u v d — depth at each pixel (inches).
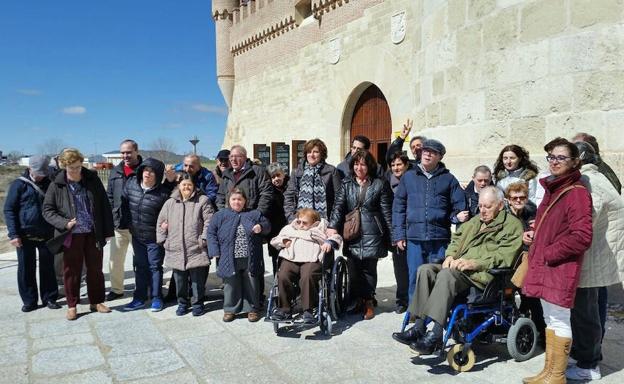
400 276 220.2
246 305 214.5
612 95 204.4
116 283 255.4
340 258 219.8
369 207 212.5
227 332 199.5
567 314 139.3
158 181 237.5
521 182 177.0
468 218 195.3
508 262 163.2
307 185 230.1
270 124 698.2
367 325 205.6
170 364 167.0
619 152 202.2
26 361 172.2
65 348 183.9
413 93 342.6
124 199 239.6
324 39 574.2
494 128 252.4
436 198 199.0
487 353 173.0
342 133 555.5
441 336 154.1
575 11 214.5
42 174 233.6
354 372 157.9
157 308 231.6
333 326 204.7
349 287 221.8
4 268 346.9
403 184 207.3
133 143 255.0
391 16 468.1
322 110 584.1
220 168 285.6
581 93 213.3
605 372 152.9
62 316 225.0
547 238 139.5
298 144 570.3
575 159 136.4
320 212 227.1
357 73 521.7
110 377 157.6
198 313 223.5
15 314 228.7
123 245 254.1
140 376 158.1
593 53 209.3
